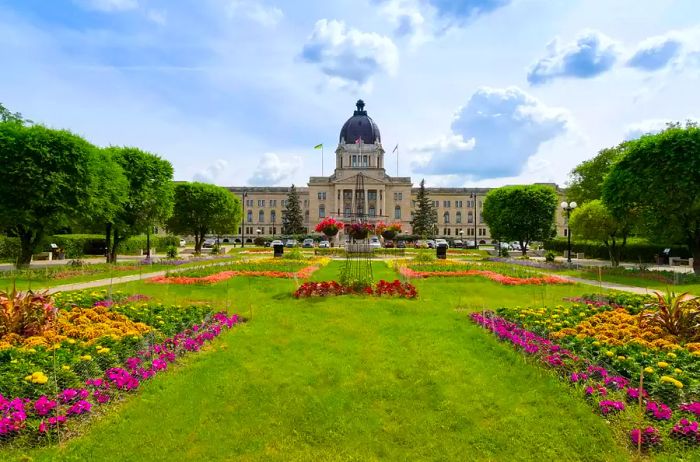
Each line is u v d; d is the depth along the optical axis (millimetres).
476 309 14297
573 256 52062
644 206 28359
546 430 6434
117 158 35219
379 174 106875
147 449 5910
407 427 6609
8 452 5621
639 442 5770
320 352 9617
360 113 113562
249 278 21859
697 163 25141
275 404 7195
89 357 7703
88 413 6582
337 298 15344
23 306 9672
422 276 23047
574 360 8242
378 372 8477
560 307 13188
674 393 6816
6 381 6766
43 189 25516
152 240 56062
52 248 40781
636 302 13750
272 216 119000
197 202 52250
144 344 8961
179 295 17406
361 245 46656
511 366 8734
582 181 58969
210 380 8031
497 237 51094
